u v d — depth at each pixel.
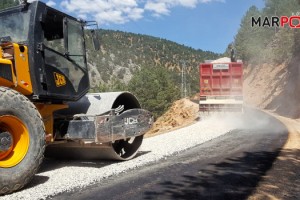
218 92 21.81
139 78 83.75
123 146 8.83
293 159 8.19
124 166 7.49
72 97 7.39
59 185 5.91
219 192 5.53
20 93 5.98
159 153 9.04
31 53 6.42
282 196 5.32
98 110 7.79
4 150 5.67
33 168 5.87
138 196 5.34
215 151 9.41
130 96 8.65
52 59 6.89
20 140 5.91
